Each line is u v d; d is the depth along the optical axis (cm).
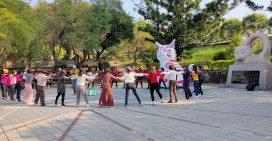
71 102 944
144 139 390
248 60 1585
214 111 664
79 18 2814
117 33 2953
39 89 847
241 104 796
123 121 543
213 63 2253
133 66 3284
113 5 2992
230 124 493
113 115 626
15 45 2297
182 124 502
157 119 561
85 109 745
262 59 1512
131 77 793
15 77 1058
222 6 2628
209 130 445
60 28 2767
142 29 2977
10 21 1684
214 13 2758
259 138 384
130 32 3039
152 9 2847
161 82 1677
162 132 435
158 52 1672
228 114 612
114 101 956
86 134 429
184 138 392
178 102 887
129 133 432
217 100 923
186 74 959
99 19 2661
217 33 3366
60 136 418
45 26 2578
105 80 785
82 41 2628
